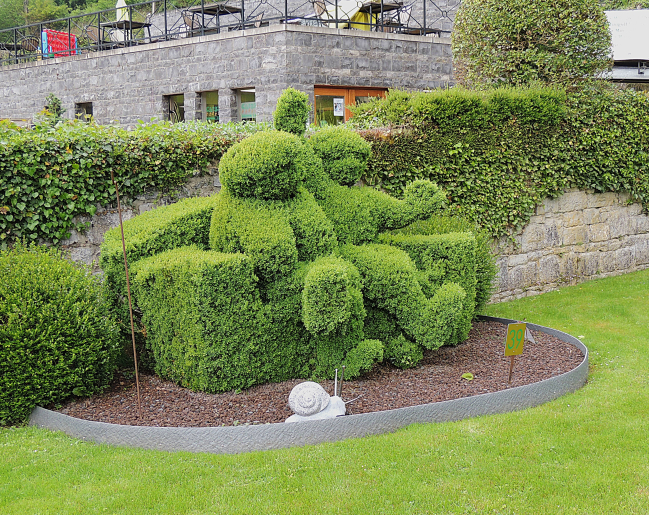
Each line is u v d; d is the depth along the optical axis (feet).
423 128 26.17
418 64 46.57
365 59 43.91
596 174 32.99
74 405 15.80
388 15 50.26
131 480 12.30
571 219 33.19
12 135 19.36
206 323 15.69
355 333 16.92
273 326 16.51
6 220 19.24
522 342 16.98
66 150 20.07
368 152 18.42
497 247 29.84
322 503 11.51
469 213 27.94
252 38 41.86
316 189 17.84
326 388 16.58
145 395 16.43
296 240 16.58
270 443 13.56
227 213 16.52
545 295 31.37
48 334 15.07
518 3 29.84
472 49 31.65
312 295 14.89
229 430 13.47
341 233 17.78
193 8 47.88
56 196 20.22
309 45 41.47
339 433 13.94
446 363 18.93
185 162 22.81
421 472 12.55
